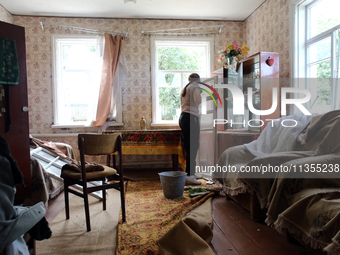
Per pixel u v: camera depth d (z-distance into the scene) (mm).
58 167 2879
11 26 1883
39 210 1061
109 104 4477
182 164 3643
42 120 4551
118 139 2121
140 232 1848
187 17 4746
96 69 4547
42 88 4547
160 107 4930
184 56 4961
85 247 1676
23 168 1921
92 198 2859
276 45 3879
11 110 1884
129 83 4738
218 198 2814
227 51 3871
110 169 2180
